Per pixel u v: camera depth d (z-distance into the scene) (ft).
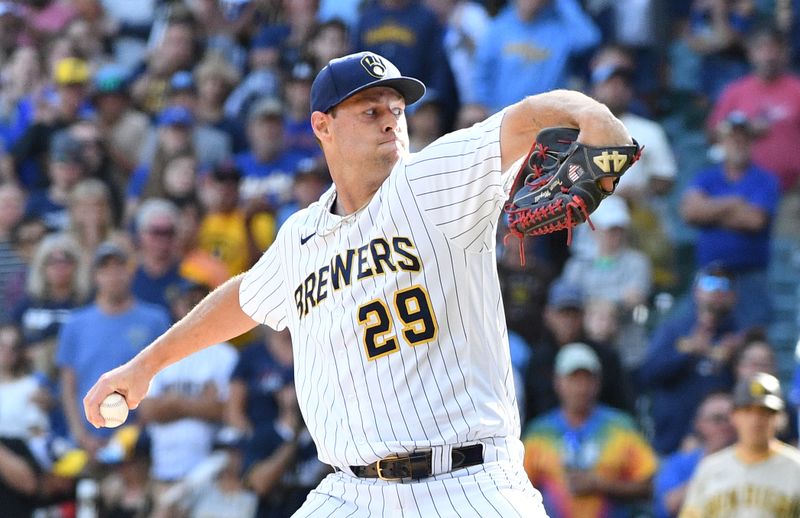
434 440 46.34
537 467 103.81
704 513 91.81
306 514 49.26
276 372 109.40
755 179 126.62
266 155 139.44
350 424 47.52
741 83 140.87
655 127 135.74
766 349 109.40
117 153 156.04
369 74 47.85
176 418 111.75
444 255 45.96
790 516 90.12
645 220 130.21
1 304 143.02
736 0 155.84
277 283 52.39
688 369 112.57
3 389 114.73
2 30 184.85
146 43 181.47
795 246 139.95
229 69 155.43
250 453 106.42
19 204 148.56
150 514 110.93
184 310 124.16
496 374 47.24
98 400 54.54
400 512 46.93
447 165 45.16
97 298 124.36
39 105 162.09
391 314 46.44
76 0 181.68
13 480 110.83
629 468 102.73
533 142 43.09
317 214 50.03
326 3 160.25
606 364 109.91
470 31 146.51
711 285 112.47
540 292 118.52
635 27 150.20
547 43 141.08
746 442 91.40
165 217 129.18
